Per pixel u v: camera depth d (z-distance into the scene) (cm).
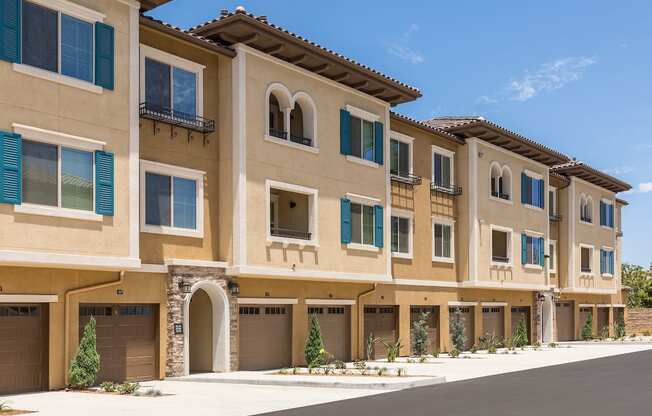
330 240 2653
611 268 5166
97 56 1938
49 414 1483
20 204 1747
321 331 2769
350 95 2802
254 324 2483
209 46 2297
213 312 2352
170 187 2234
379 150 2920
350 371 2375
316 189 2605
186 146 2286
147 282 2134
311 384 2038
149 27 2144
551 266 4566
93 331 1934
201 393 1866
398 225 3209
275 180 2448
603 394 1845
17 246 1739
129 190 1988
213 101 2381
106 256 1919
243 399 1744
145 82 2173
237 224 2320
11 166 1734
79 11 1902
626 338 5094
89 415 1473
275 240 2427
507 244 3834
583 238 4775
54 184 1830
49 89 1828
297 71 2561
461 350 3391
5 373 1812
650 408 1600
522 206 3947
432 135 3428
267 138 2425
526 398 1766
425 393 1869
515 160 3906
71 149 1873
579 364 2803
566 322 4731
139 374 2122
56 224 1817
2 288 1794
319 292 2730
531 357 3181
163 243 2194
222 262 2320
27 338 1862
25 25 1798
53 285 1903
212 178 2356
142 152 2159
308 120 2627
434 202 3431
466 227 3572
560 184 4669
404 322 3192
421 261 3325
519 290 3975
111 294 2036
